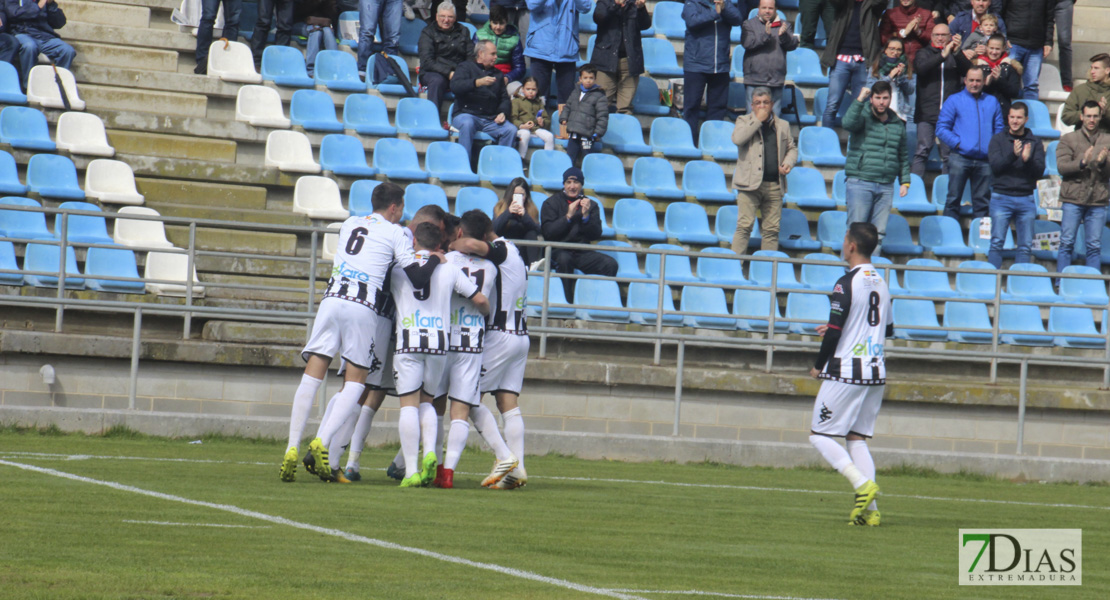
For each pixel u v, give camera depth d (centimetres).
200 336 4462
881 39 6250
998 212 5562
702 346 4803
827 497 3322
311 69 6188
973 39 6100
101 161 5062
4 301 3894
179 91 5753
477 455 3972
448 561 1962
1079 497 3722
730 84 6688
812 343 4347
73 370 4062
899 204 5934
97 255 4641
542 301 4716
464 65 5769
